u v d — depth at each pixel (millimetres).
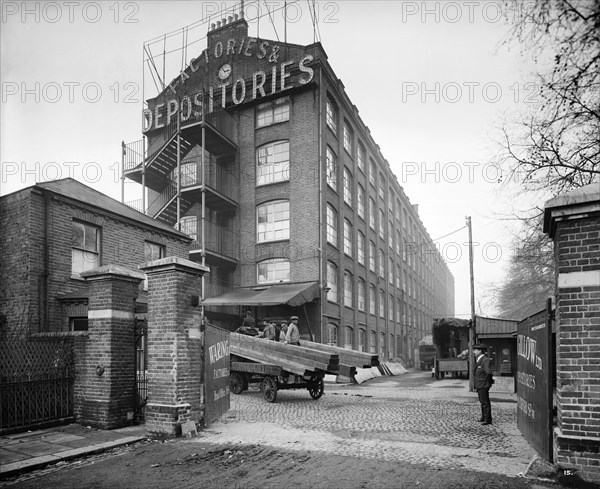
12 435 8445
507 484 5664
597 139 9125
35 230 13461
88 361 9438
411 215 51188
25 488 5910
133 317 9750
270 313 23719
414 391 17531
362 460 6766
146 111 28078
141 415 9594
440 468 6324
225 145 25969
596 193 5805
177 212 23844
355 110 31125
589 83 7141
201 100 26094
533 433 7426
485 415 9875
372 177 35781
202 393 9375
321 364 12758
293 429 9125
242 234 25500
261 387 15430
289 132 25078
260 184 25547
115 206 17234
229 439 8258
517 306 37594
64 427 9109
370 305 33031
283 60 25781
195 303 9297
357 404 13086
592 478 5574
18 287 13258
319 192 23891
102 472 6504
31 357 9055
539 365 6980
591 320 5789
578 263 5918
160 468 6637
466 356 25922
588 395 5719
